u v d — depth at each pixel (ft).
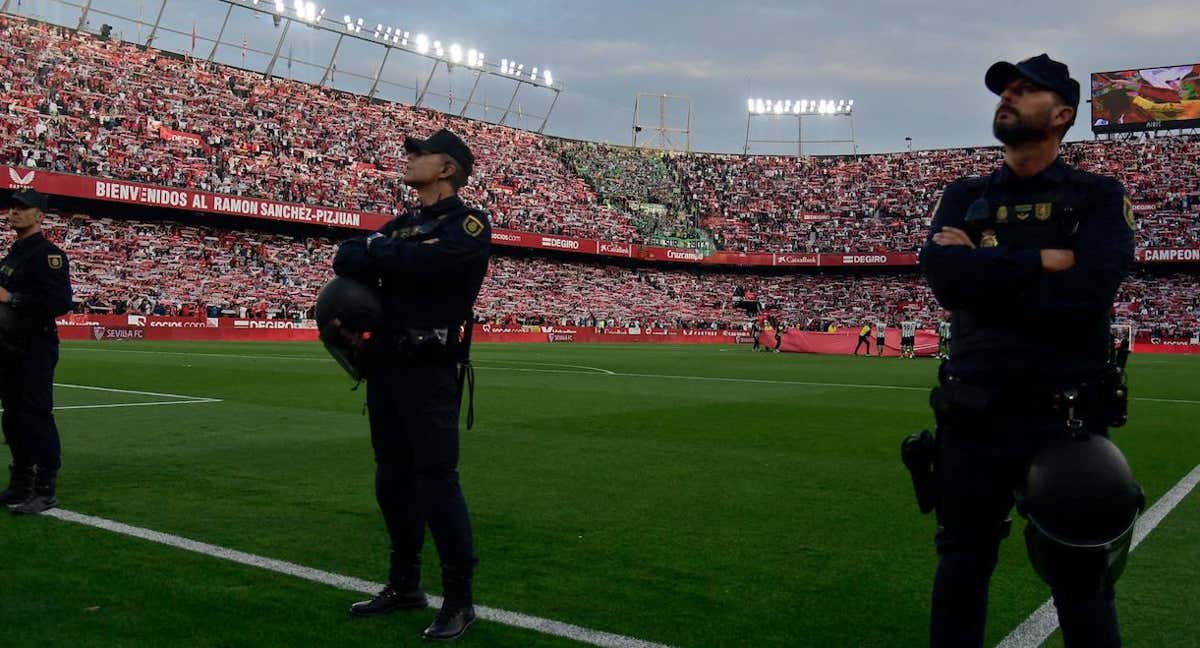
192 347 112.16
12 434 20.81
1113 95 211.82
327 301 13.34
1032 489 8.85
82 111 158.40
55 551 17.22
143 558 16.85
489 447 32.68
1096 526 8.55
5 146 142.20
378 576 16.03
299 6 202.49
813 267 243.40
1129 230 9.09
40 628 13.01
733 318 227.40
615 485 25.30
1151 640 13.21
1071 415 9.09
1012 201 9.64
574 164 243.19
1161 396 60.34
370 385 14.05
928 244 9.73
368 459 28.78
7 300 19.81
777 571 16.65
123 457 28.86
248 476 25.63
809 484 25.71
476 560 13.53
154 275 153.69
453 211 13.64
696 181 256.93
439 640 12.85
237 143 177.88
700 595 15.15
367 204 183.52
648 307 222.69
